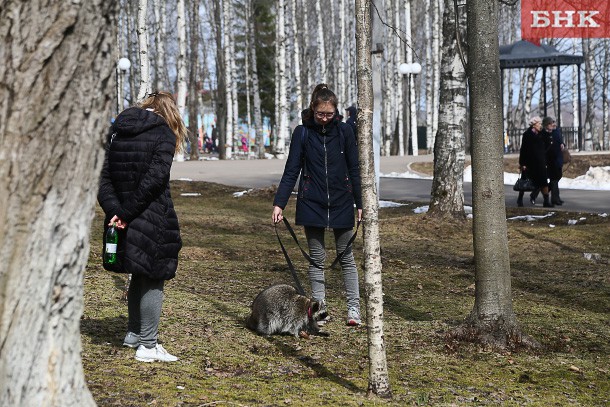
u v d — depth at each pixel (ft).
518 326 29.45
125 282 37.14
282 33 166.61
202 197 89.86
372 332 21.59
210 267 44.78
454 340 29.45
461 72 64.39
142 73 54.85
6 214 12.41
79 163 12.92
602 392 24.25
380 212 77.92
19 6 12.08
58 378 13.12
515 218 70.59
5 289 12.48
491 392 23.24
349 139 30.07
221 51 205.77
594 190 90.22
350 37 227.40
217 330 28.73
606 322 34.27
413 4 209.46
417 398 21.63
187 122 254.47
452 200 65.21
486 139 29.04
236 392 20.65
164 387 20.51
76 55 12.49
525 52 151.64
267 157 217.36
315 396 20.92
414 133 184.85
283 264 46.98
